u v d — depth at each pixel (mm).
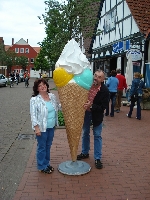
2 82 30953
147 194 4172
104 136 7574
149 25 14188
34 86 4852
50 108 4824
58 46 17234
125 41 15406
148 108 12492
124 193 4195
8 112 11695
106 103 5203
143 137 7523
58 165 5230
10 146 6582
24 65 69312
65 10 15852
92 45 23375
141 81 10086
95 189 4320
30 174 4867
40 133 4727
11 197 4027
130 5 15141
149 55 13531
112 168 5219
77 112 4805
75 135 4941
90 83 4742
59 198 4012
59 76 4660
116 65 18656
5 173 4906
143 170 5133
